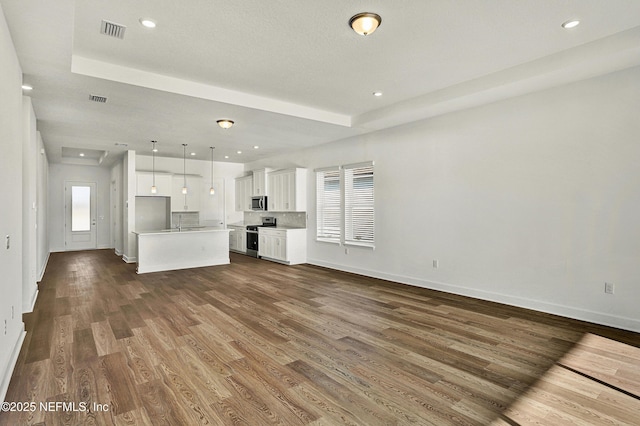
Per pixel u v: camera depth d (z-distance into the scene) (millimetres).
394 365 2707
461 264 4832
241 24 2822
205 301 4570
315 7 2590
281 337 3295
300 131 5980
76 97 4023
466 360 2789
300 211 7727
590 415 2049
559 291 3883
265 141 6891
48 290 5148
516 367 2662
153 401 2201
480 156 4574
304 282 5738
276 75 3906
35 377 2500
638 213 3330
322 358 2838
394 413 2078
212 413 2076
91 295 4867
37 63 3109
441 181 5047
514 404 2166
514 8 2617
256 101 4590
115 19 2725
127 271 6703
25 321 3734
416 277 5430
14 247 2838
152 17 2703
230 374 2562
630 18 2770
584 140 3668
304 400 2219
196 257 7277
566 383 2418
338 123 5523
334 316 3934
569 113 3768
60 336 3299
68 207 9875
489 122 4473
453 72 3859
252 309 4207
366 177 6277
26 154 3990
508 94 4129
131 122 5176
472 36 3053
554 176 3895
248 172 9969
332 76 3953
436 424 1971
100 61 3482
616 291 3475
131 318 3857
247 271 6746
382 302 4512
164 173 8758
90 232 10219
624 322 3420
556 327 3514
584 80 3658
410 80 4094
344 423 1980
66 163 9703
